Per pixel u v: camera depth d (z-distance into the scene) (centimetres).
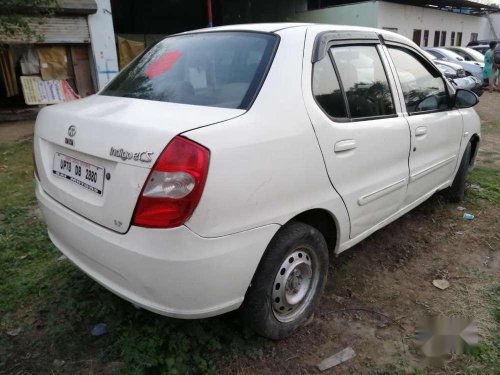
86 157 212
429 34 2425
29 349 241
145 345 236
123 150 190
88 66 1240
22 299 283
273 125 213
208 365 229
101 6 1192
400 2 2231
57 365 229
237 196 194
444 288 304
